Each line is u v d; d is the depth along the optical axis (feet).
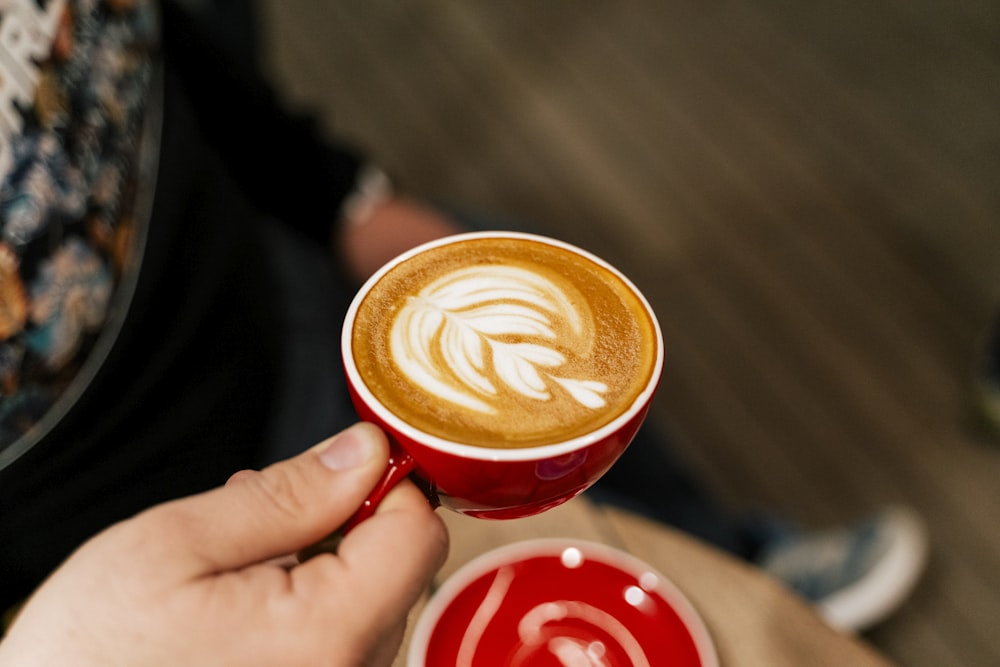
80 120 1.43
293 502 1.07
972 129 4.00
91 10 1.49
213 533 1.05
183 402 1.54
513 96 4.33
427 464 1.06
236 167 2.03
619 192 3.88
